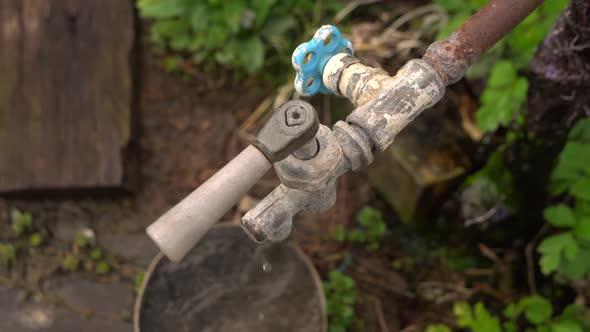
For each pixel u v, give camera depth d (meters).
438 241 1.16
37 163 1.12
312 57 0.54
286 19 1.24
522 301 0.99
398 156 1.07
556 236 0.88
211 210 0.40
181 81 1.27
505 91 0.88
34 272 1.12
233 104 1.26
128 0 1.22
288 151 0.40
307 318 0.94
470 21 0.49
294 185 0.47
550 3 0.82
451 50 0.49
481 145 1.08
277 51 1.27
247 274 0.97
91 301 1.10
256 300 0.96
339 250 1.15
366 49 1.26
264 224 0.47
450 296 1.11
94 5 1.21
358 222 1.17
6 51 1.17
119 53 1.19
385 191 1.15
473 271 1.13
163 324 0.92
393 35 1.28
